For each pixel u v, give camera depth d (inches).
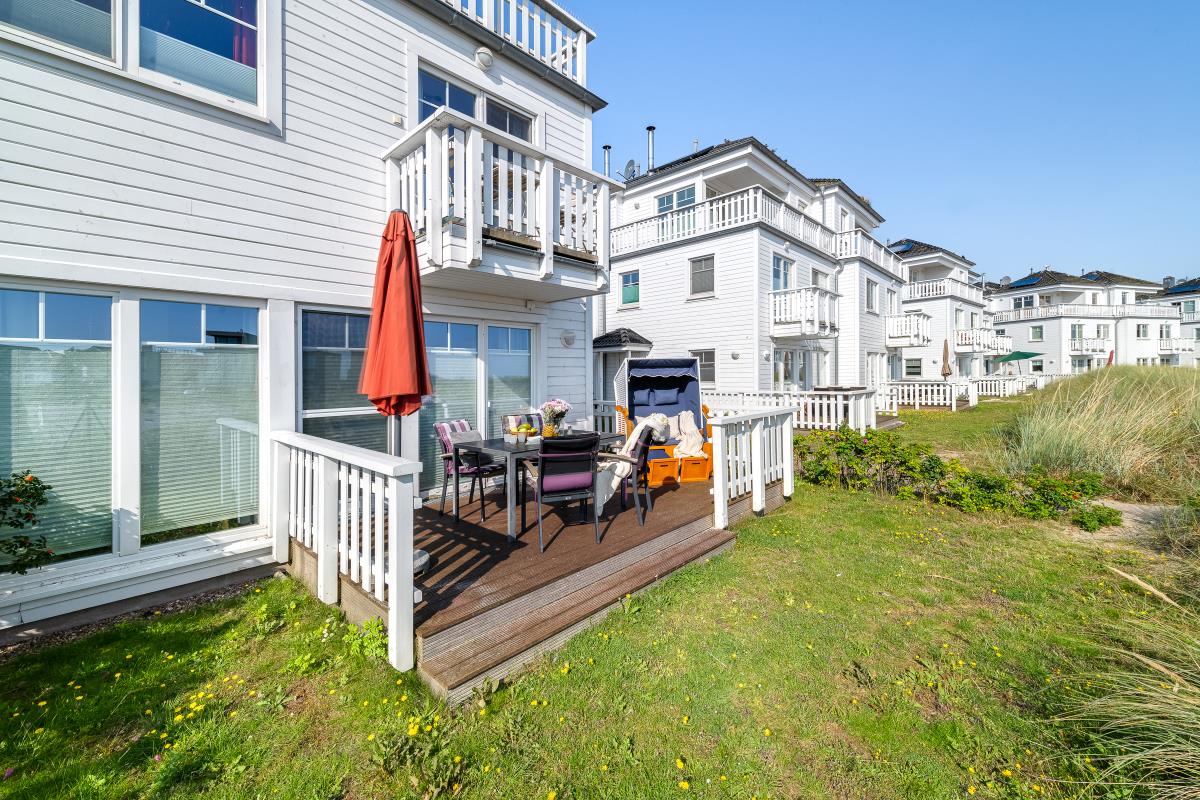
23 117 132.4
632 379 354.6
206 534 165.0
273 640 128.9
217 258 164.9
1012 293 1562.5
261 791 84.3
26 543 122.2
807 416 515.5
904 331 837.2
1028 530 214.7
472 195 184.2
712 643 127.9
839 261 722.8
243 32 173.8
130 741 95.3
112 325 148.1
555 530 180.9
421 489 222.8
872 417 518.0
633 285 671.1
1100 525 217.3
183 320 161.3
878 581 165.0
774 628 135.3
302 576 160.9
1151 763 84.3
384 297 140.6
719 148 612.7
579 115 296.8
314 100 188.4
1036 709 103.2
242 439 173.6
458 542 167.0
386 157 205.8
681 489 251.8
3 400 133.0
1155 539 197.5
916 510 245.3
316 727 98.6
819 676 115.1
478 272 195.5
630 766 89.7
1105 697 97.5
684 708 104.7
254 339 176.4
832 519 230.7
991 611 145.0
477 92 245.1
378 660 116.3
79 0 141.9
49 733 96.7
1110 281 1496.1
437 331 230.7
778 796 84.0
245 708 103.7
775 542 199.5
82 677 114.7
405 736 94.2
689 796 83.7
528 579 135.9
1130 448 277.1
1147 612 139.1
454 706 103.2
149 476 155.4
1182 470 259.1
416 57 219.1
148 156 151.6
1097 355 1355.8
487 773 87.7
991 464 309.9
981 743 94.0
